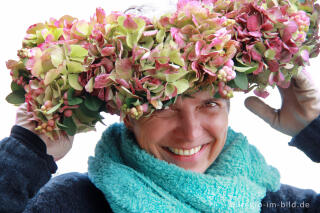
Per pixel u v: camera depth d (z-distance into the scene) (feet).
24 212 3.91
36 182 3.88
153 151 4.00
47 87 3.58
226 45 3.46
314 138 4.25
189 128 3.82
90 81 3.50
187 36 3.44
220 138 4.00
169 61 3.40
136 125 3.99
